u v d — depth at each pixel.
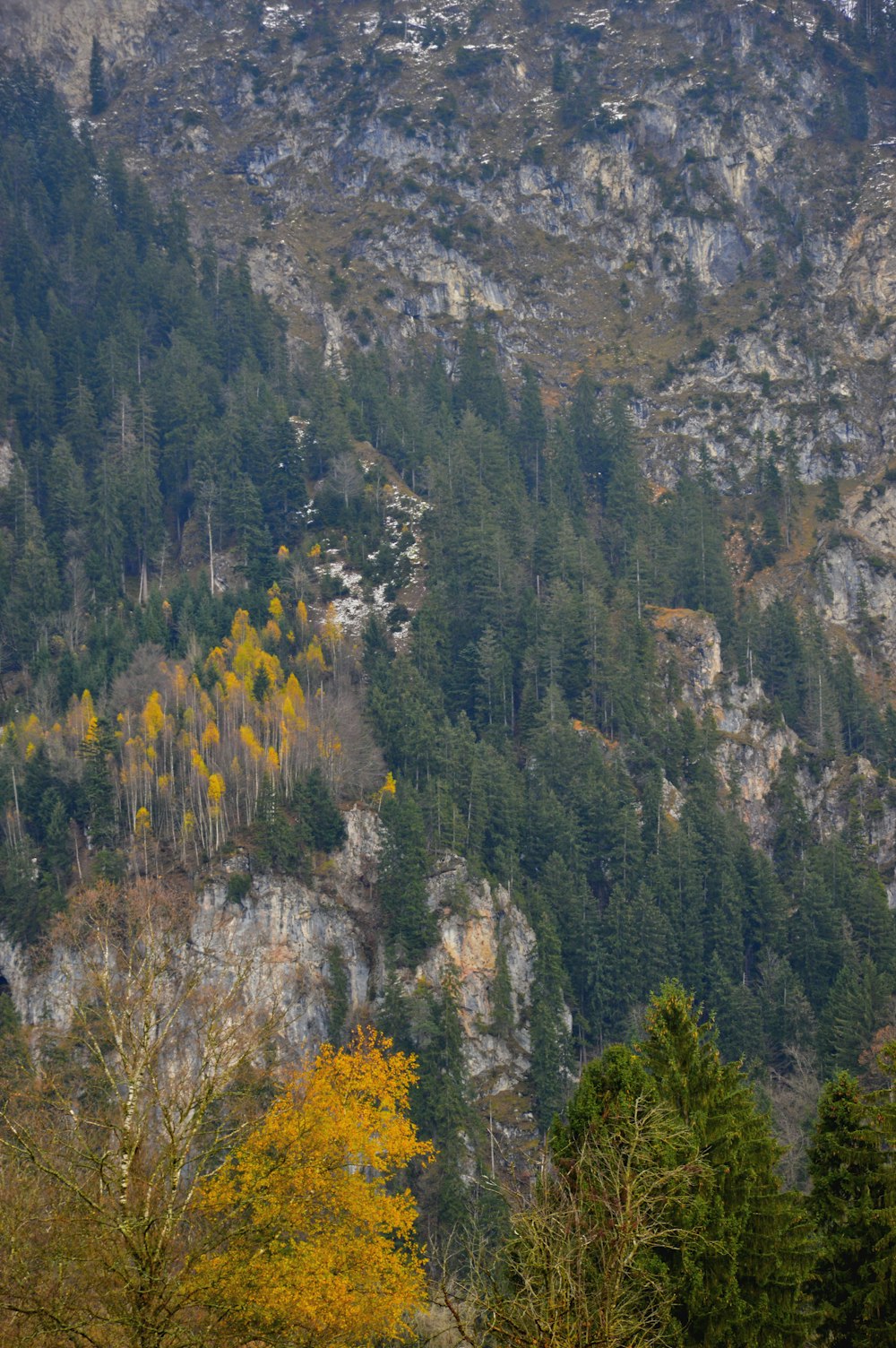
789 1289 35.97
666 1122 33.41
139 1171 27.41
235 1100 34.06
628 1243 29.36
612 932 131.75
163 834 130.50
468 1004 123.81
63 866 125.94
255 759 134.25
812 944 132.38
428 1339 34.31
